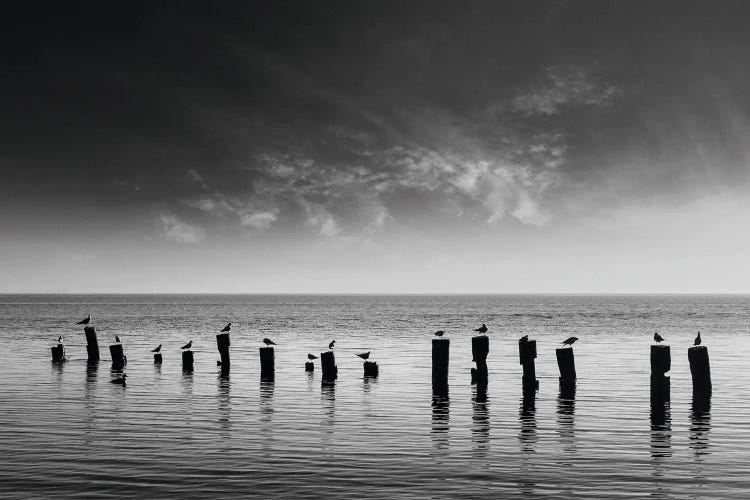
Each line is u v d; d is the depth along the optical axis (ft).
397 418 118.62
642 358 213.46
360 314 627.87
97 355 194.70
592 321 484.33
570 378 146.61
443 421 116.26
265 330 367.66
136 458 92.73
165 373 174.70
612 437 105.19
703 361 136.87
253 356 220.64
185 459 92.38
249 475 85.81
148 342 278.46
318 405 130.21
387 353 231.09
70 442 100.83
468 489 81.10
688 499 77.82
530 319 519.19
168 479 84.23
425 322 464.65
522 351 138.62
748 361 206.18
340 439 103.35
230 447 98.48
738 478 84.84
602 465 90.38
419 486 82.07
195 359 209.67
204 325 418.51
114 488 81.05
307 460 92.17
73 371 176.86
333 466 89.51
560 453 95.96
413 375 171.94
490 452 96.43
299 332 349.61
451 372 177.47
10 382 157.48
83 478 84.43
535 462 91.61
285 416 119.96
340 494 79.25
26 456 93.40
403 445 100.17
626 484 82.84
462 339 301.02
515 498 78.28
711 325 428.56
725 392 145.07
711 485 82.38
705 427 111.96
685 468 88.99
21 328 375.04
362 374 173.99
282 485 82.12
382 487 81.61
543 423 114.93
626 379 164.66
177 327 394.32
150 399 135.95
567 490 80.79
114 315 584.40
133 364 194.90
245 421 115.65
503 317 558.97
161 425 112.27
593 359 210.38
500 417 119.55
